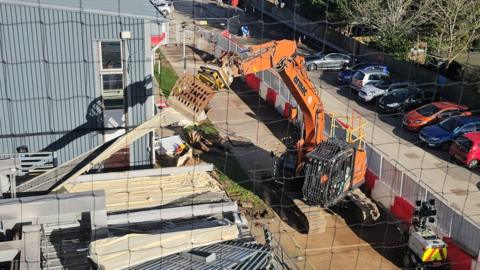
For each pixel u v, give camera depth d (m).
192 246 10.44
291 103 22.23
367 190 17.22
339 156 15.03
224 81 13.61
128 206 12.73
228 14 41.09
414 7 33.50
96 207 10.32
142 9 15.55
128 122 15.66
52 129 15.20
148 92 15.55
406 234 14.41
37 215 10.08
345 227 15.45
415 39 31.86
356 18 33.94
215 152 19.27
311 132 16.41
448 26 29.86
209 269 9.57
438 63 29.23
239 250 10.35
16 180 13.30
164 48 31.25
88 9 14.43
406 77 29.88
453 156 19.78
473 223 13.38
